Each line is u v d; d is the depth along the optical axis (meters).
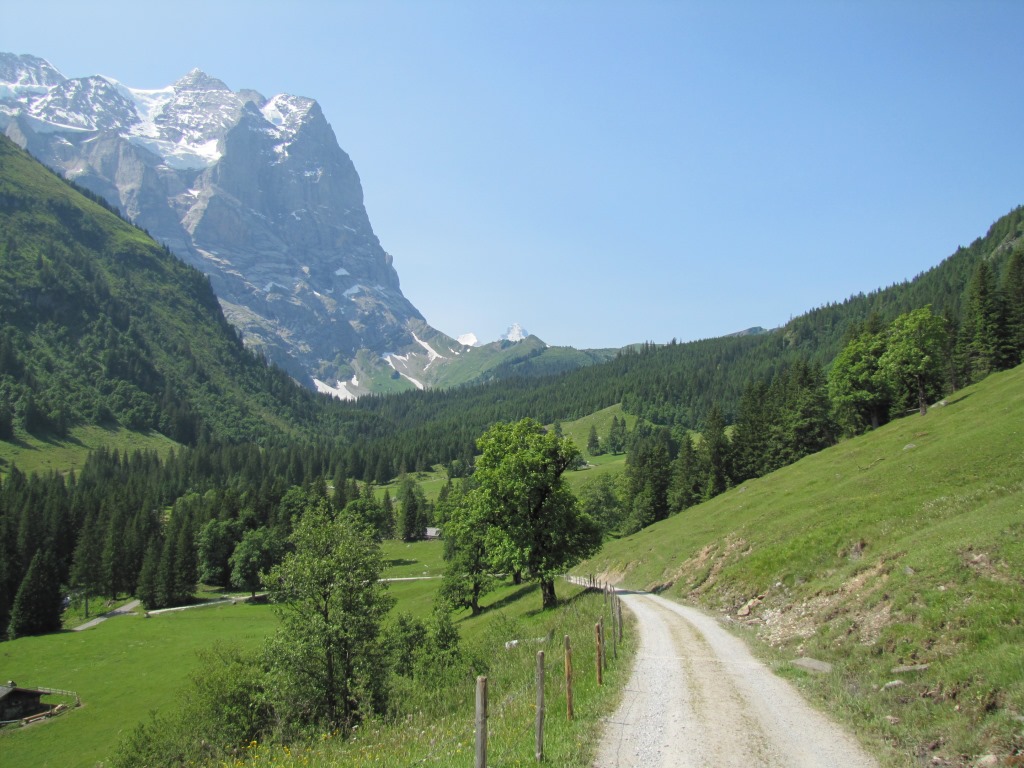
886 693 16.28
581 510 52.88
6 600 103.56
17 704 56.44
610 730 14.80
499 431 51.75
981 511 27.80
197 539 130.88
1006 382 70.06
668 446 198.75
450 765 12.99
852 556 32.47
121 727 52.91
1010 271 97.44
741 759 12.80
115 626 96.94
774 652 24.20
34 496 134.88
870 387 90.56
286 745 23.58
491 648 33.28
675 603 42.38
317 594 27.53
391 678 30.34
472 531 55.03
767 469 103.38
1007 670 13.94
